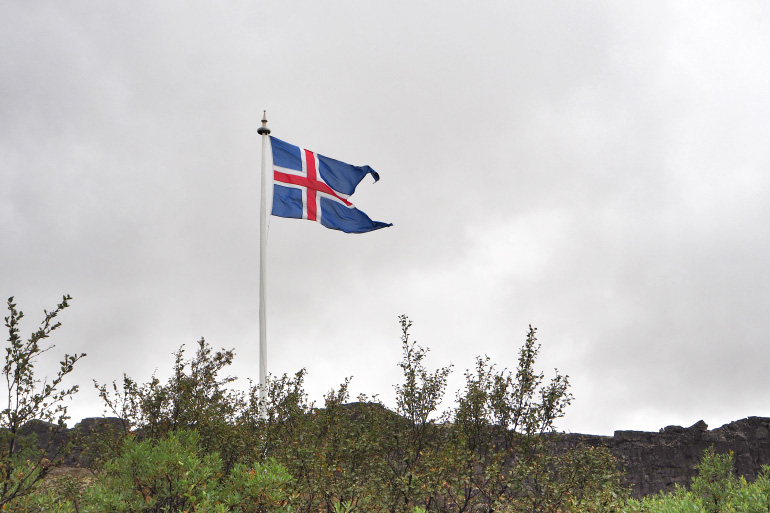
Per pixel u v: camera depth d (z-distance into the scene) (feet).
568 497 32.12
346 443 35.99
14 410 25.23
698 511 38.04
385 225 58.03
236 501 28.68
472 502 33.55
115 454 35.63
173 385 39.14
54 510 29.63
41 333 25.70
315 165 57.77
